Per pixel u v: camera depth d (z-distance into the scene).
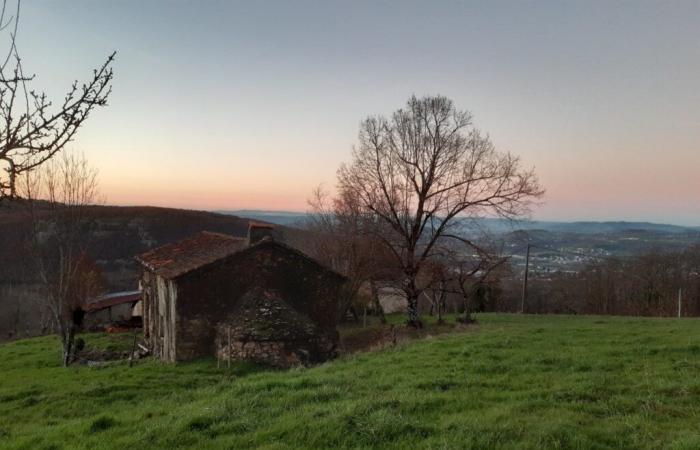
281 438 8.85
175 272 25.97
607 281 65.00
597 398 10.87
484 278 38.12
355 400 10.84
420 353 18.23
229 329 23.00
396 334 32.22
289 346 23.95
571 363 15.04
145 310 35.88
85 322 45.81
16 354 31.53
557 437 8.24
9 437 11.74
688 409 9.79
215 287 25.70
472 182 36.00
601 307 64.88
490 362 15.40
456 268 38.44
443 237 37.28
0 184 5.32
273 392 12.18
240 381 14.62
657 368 13.88
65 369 24.50
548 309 67.19
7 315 54.53
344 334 38.25
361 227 39.22
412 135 36.56
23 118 5.39
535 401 10.62
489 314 44.66
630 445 8.01
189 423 9.79
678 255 62.56
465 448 7.84
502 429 8.61
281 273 27.22
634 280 63.81
